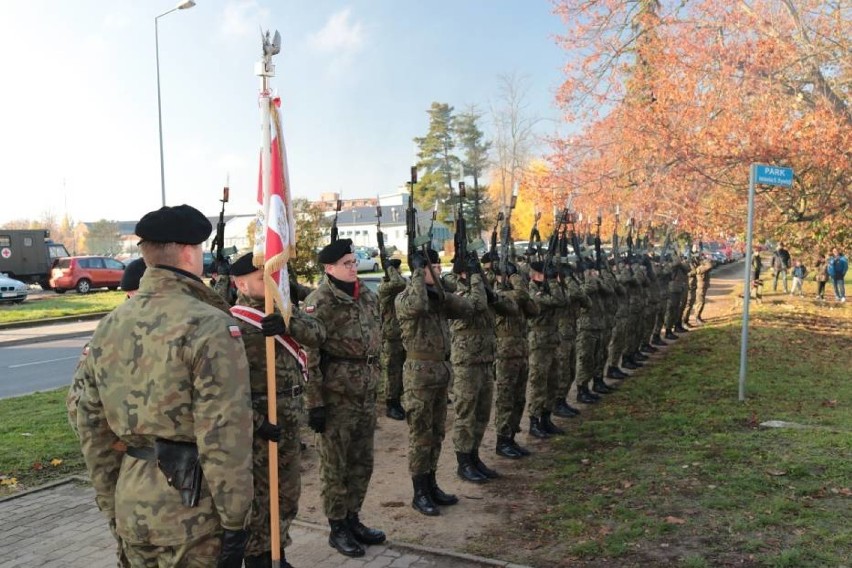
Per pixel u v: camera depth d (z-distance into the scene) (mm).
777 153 13422
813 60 14289
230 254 6270
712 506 4965
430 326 5348
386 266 8438
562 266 8117
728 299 23625
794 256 21219
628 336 11070
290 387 4051
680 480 5543
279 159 3463
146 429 2406
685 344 13578
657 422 7480
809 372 10133
